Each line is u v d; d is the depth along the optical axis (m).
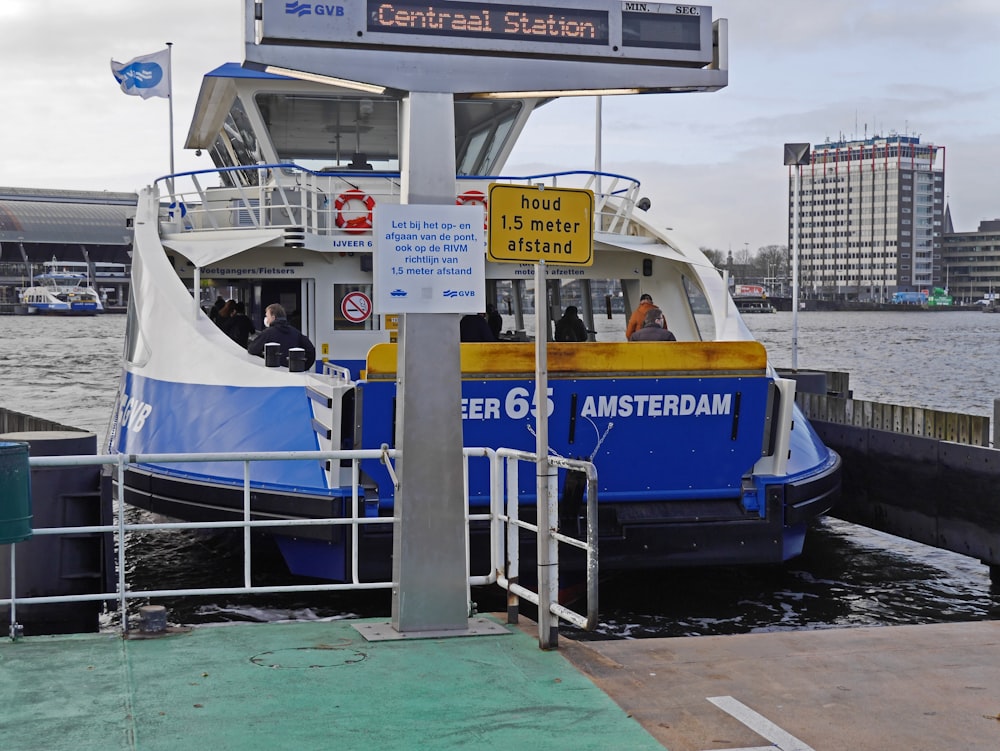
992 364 62.06
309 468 10.09
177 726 5.52
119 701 5.89
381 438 9.74
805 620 11.04
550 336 14.91
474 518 7.90
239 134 14.73
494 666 6.61
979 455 12.25
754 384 10.23
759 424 10.41
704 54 7.48
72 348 75.88
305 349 11.69
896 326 145.50
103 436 28.84
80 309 180.12
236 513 10.37
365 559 9.86
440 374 7.28
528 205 6.75
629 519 10.29
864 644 7.29
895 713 5.92
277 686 6.17
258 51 6.83
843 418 15.70
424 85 7.10
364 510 9.81
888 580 12.68
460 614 7.39
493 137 14.74
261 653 6.84
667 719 5.75
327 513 9.80
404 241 7.07
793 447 11.41
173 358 11.84
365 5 6.89
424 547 7.32
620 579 12.12
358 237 12.84
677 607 11.28
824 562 13.45
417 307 7.12
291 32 6.79
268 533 10.33
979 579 12.78
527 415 9.91
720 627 10.69
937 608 11.57
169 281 12.39
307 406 10.35
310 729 5.50
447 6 7.02
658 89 7.49
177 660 6.65
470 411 9.81
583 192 6.85
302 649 6.94
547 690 6.18
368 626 7.52
